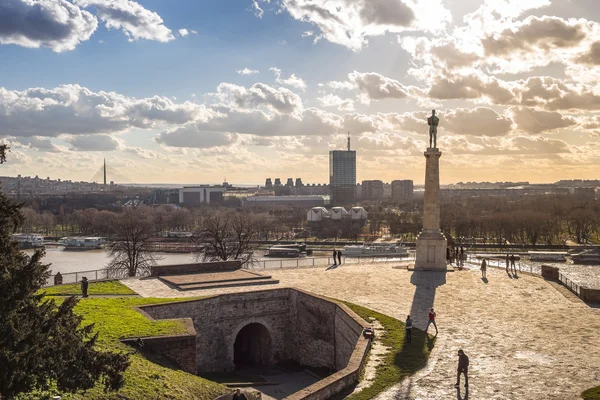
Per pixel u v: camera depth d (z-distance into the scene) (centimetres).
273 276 6319
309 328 4984
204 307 4741
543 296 5188
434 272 6669
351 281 5994
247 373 4869
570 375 3012
